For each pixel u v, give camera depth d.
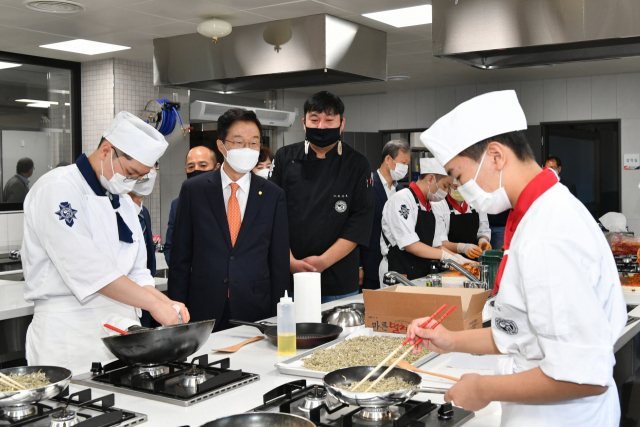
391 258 3.66
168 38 4.86
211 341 2.11
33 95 5.84
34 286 1.97
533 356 1.12
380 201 4.17
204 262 2.55
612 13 2.84
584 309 0.98
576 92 7.62
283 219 2.66
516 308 1.11
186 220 2.59
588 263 1.01
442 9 3.30
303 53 4.21
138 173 1.96
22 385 1.37
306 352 1.84
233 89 4.76
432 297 2.02
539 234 1.03
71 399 1.44
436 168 3.61
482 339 1.38
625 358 2.39
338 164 3.02
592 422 1.12
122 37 4.98
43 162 5.95
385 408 1.33
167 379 1.59
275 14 4.20
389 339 1.95
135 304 1.84
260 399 1.47
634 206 7.41
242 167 2.50
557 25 2.97
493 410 1.42
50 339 1.95
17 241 5.71
